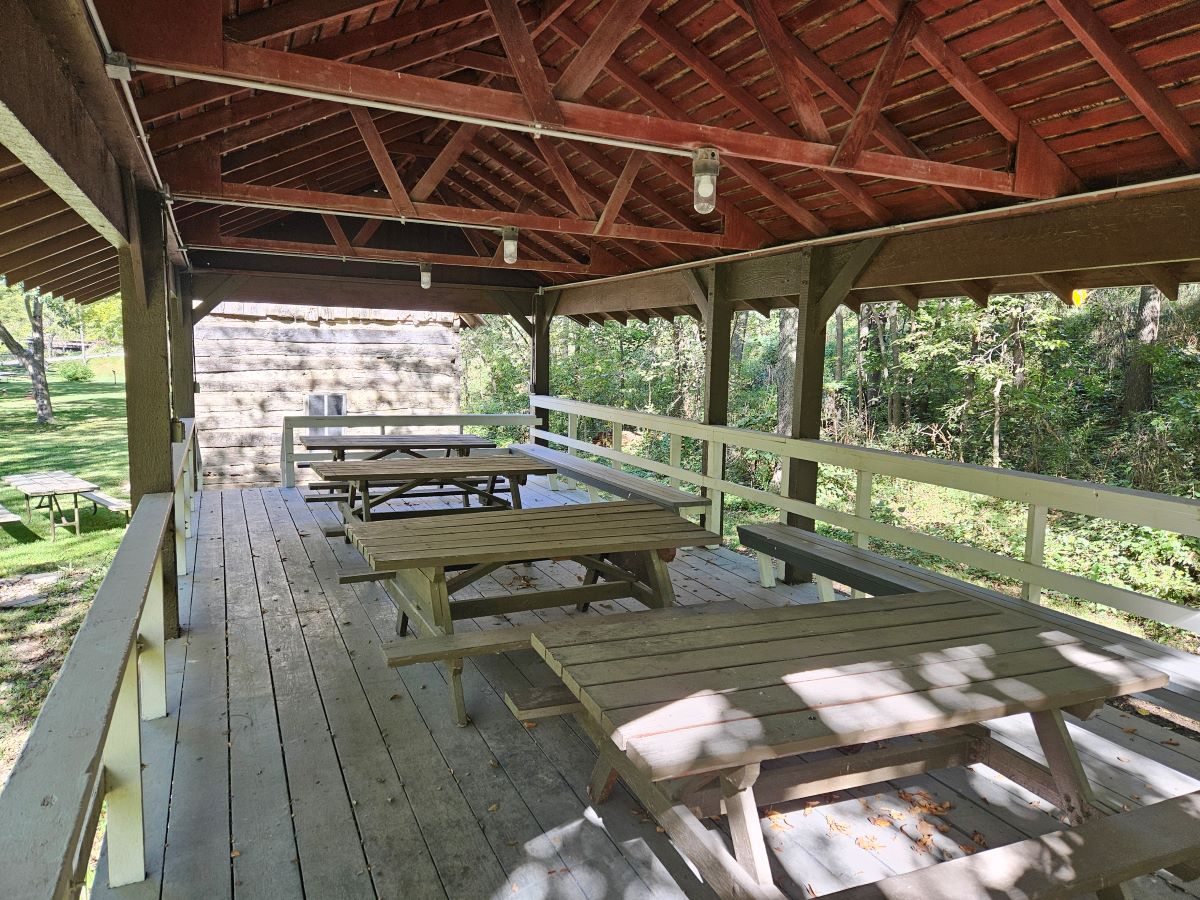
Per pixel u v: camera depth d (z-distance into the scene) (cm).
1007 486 341
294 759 252
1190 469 1040
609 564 376
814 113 286
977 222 385
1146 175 314
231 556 506
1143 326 1176
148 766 246
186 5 200
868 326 1555
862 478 418
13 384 2703
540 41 424
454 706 281
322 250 566
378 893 190
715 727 165
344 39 323
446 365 1128
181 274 700
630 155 464
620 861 204
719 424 576
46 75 173
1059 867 161
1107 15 264
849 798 235
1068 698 190
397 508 657
